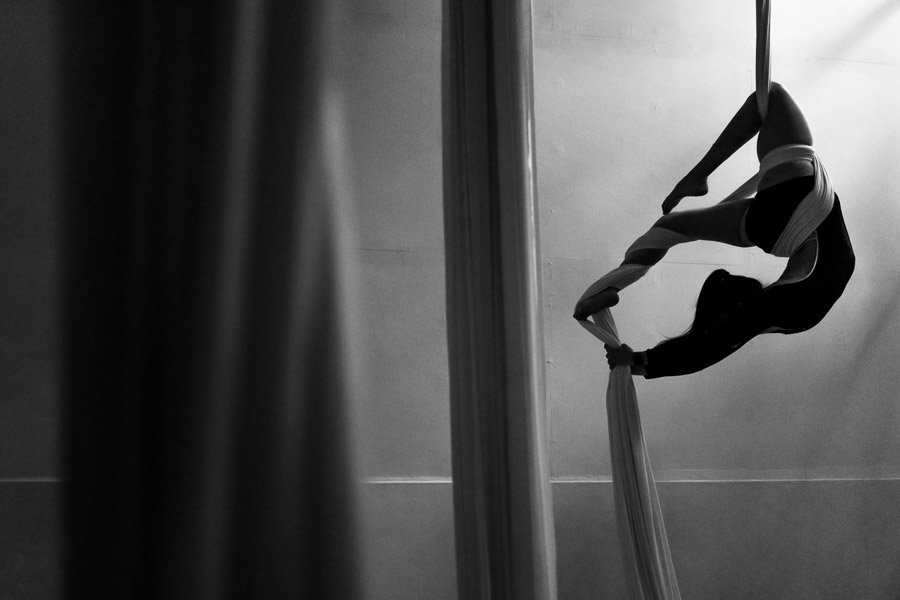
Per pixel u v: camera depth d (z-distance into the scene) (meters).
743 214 3.10
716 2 6.30
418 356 5.41
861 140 6.39
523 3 1.81
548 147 5.93
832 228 3.12
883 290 6.27
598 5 6.14
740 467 5.84
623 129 6.04
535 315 1.67
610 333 3.27
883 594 5.74
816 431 5.98
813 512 5.80
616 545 5.45
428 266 5.50
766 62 3.01
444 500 5.17
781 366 6.03
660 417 5.81
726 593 5.56
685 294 5.95
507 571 1.52
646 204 5.99
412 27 5.59
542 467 1.60
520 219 1.68
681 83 6.16
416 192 5.52
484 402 1.60
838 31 6.47
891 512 5.90
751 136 3.14
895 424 6.09
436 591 5.04
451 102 1.79
